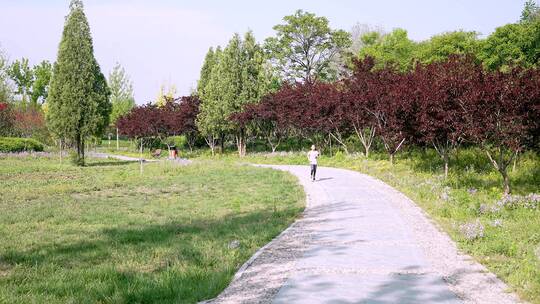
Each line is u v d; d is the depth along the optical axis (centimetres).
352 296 665
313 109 3428
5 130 5359
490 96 1598
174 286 706
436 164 2541
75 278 786
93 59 3581
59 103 3494
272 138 5000
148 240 1086
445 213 1329
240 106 4406
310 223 1257
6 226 1248
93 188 2083
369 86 2914
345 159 3266
